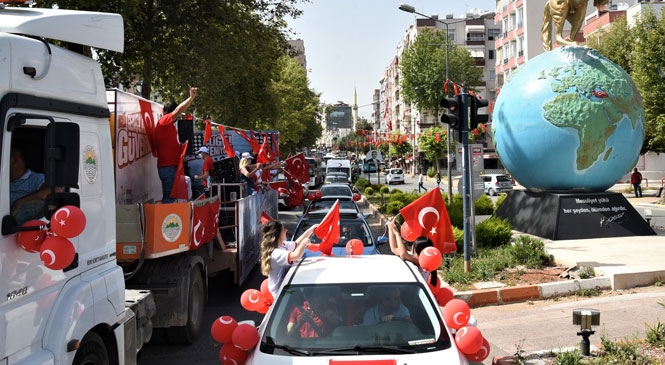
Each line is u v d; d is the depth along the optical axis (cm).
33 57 405
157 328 758
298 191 1788
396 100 11862
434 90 6253
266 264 567
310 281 477
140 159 820
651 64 2775
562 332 759
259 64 2317
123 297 511
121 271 514
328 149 18425
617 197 1591
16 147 387
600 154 1540
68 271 427
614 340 692
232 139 1888
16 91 383
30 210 387
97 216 479
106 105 510
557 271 1091
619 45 3531
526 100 1579
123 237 658
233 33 1942
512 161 1662
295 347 420
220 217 1076
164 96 2364
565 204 1565
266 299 566
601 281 996
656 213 2344
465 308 480
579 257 1187
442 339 420
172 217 705
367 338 426
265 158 1473
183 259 771
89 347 453
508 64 6353
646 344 647
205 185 1127
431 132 5153
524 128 1581
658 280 1016
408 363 390
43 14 449
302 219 1217
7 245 360
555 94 1534
